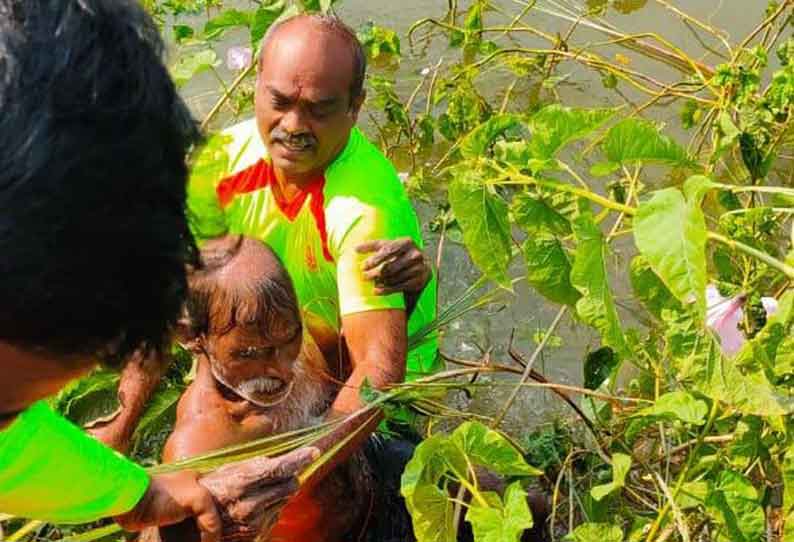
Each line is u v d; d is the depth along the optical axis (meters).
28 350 1.21
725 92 4.30
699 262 2.40
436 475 2.66
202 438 2.82
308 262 3.24
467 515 2.58
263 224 3.27
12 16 1.16
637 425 3.02
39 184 1.13
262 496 2.55
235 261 2.75
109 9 1.18
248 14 4.33
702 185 2.49
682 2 5.84
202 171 3.26
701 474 3.20
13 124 1.12
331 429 2.83
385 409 2.99
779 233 4.05
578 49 5.44
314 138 3.14
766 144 4.15
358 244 3.12
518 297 4.25
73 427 2.13
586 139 4.80
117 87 1.17
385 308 3.13
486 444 2.63
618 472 2.76
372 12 5.86
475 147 3.03
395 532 3.21
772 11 5.11
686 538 2.70
